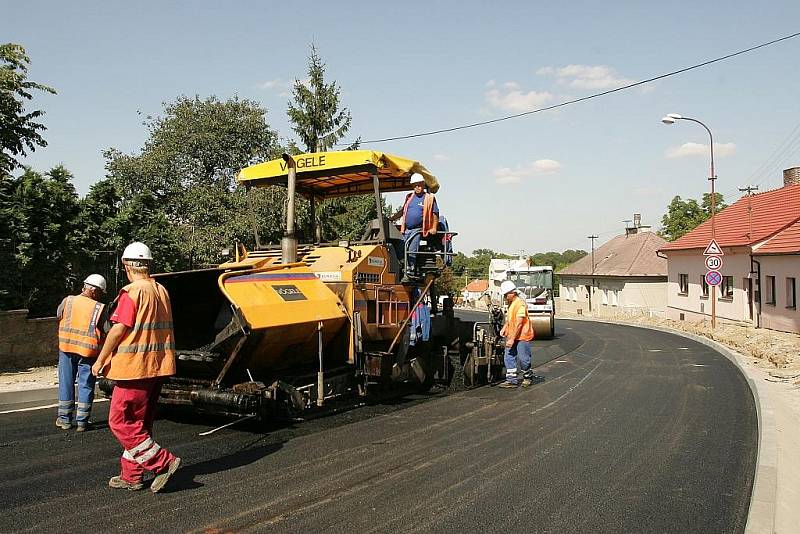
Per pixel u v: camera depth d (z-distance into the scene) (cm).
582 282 6053
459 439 752
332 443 715
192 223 2294
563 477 613
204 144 2433
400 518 495
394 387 1026
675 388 1185
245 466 619
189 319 791
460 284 8550
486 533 470
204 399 690
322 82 2517
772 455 684
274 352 752
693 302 3584
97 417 844
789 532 505
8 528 457
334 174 983
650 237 5497
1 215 1302
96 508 500
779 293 2581
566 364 1567
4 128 1658
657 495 567
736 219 3428
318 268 892
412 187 1023
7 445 690
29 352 1198
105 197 1631
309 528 469
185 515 488
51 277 1385
